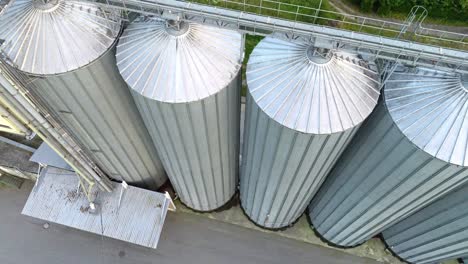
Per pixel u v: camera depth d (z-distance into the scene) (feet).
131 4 54.08
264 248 101.71
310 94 52.06
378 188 66.85
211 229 103.60
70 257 99.40
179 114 57.26
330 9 127.34
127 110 70.85
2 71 53.36
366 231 87.35
